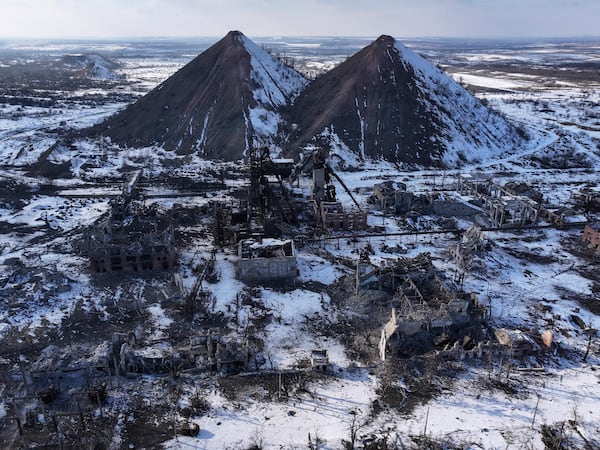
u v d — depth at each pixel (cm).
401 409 5325
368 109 16638
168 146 16425
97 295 7606
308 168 13225
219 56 19475
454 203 11056
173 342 6456
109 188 12656
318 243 9575
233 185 12912
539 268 8725
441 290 7381
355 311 7275
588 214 11162
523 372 5962
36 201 11588
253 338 6588
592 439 4950
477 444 4850
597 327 6938
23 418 5178
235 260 8838
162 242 8438
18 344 6419
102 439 4894
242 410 5294
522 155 16512
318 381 5766
